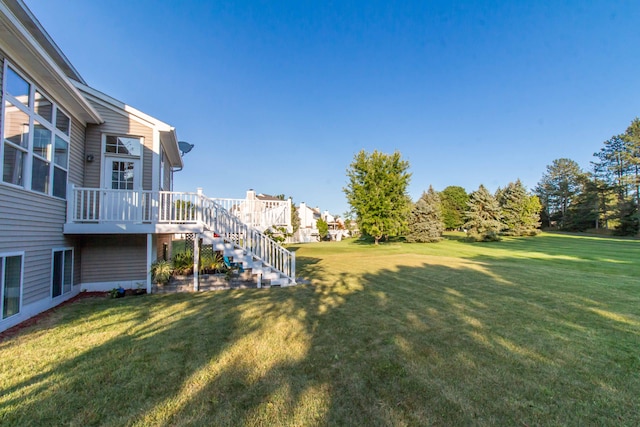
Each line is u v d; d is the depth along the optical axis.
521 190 33.69
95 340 4.18
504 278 9.28
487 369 3.35
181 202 7.78
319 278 9.60
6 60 4.61
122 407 2.61
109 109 7.97
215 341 4.16
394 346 4.00
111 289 7.79
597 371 3.31
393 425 2.38
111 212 7.10
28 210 5.25
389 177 24.39
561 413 2.54
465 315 5.43
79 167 7.38
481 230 27.06
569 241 26.11
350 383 3.04
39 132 5.58
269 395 2.81
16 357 3.60
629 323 4.96
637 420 2.46
